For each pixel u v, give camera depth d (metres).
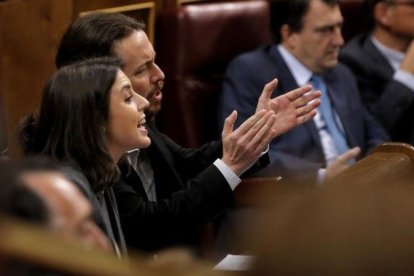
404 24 10.36
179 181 6.98
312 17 9.39
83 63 5.39
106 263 1.58
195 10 9.33
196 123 9.27
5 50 8.22
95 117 5.20
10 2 8.16
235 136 6.17
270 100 6.46
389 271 1.62
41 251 1.55
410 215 1.67
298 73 9.55
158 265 1.63
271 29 9.89
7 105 8.24
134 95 5.55
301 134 9.23
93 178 5.17
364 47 10.67
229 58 9.61
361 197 1.70
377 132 9.97
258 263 1.67
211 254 8.34
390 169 5.73
